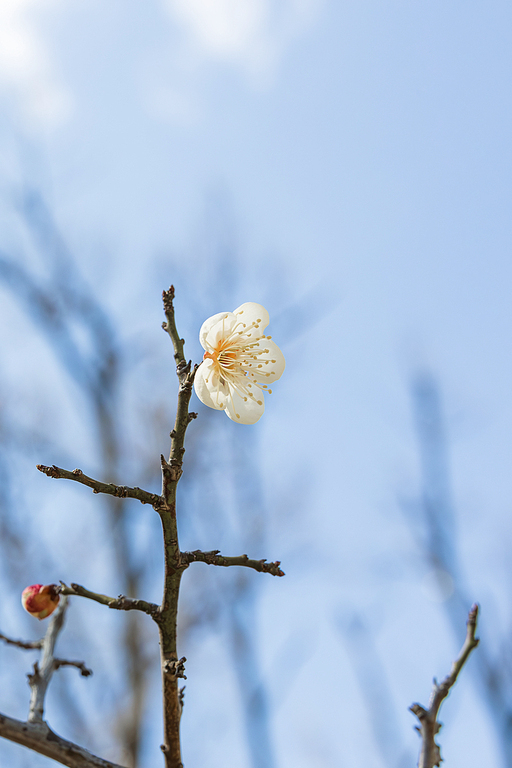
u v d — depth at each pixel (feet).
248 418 1.99
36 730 1.79
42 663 1.88
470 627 1.83
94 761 1.79
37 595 1.90
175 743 1.80
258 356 2.01
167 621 1.80
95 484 1.78
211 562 1.81
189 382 1.81
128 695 3.75
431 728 1.81
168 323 1.84
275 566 1.82
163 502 1.79
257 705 3.34
